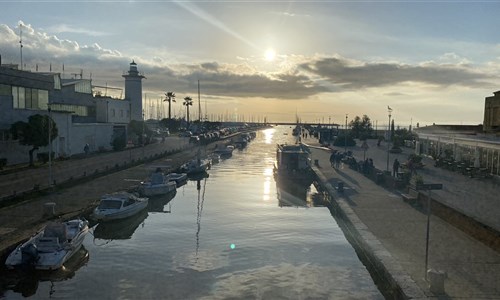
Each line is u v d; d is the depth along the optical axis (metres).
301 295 18.70
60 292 18.92
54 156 53.69
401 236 23.09
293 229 29.86
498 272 17.72
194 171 56.09
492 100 50.25
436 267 18.30
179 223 31.53
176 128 151.25
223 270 21.69
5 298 18.34
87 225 25.81
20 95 50.59
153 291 19.05
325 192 40.88
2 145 45.22
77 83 74.75
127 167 52.06
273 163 73.25
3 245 20.86
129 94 100.88
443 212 26.95
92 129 67.19
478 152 44.03
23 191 32.25
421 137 67.62
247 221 32.25
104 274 21.05
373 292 19.02
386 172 43.62
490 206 26.84
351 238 26.25
